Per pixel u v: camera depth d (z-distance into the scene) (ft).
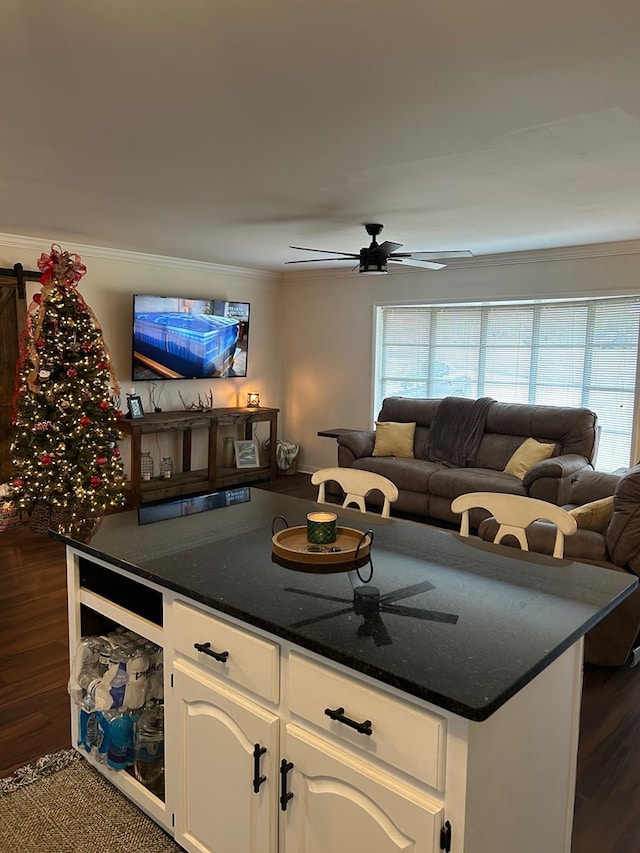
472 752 3.98
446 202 12.64
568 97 7.25
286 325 26.02
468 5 5.32
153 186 11.55
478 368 21.52
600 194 11.89
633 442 18.01
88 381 16.42
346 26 5.73
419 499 18.85
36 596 12.72
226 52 6.29
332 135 8.66
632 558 9.47
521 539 7.55
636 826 6.86
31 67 6.67
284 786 5.02
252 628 5.20
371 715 4.37
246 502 8.95
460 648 4.47
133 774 6.93
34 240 17.69
